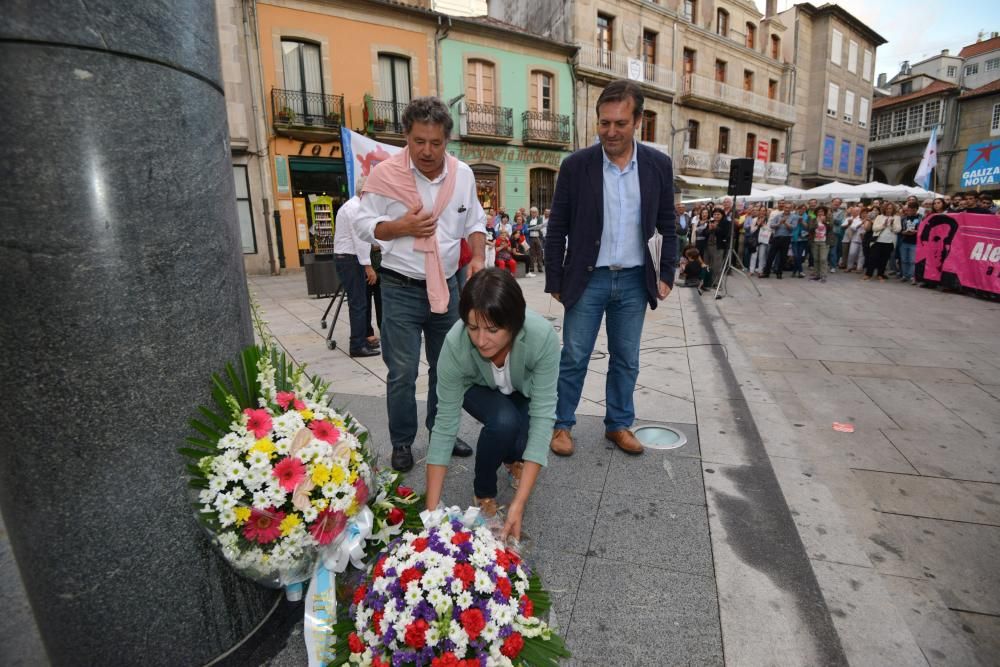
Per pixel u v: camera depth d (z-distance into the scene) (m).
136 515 1.31
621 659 1.51
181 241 1.32
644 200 2.60
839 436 3.23
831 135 31.31
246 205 13.52
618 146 2.52
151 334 1.28
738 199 18.06
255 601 1.57
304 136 13.99
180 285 1.33
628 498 2.34
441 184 2.40
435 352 2.65
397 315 2.43
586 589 1.78
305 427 1.50
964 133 34.88
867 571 1.90
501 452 2.00
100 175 1.17
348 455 1.55
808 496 2.41
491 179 18.00
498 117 17.36
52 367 1.18
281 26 13.44
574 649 1.55
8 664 1.54
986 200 10.47
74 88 1.12
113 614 1.32
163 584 1.36
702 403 3.51
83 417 1.22
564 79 18.92
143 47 1.20
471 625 1.25
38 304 1.15
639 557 1.94
